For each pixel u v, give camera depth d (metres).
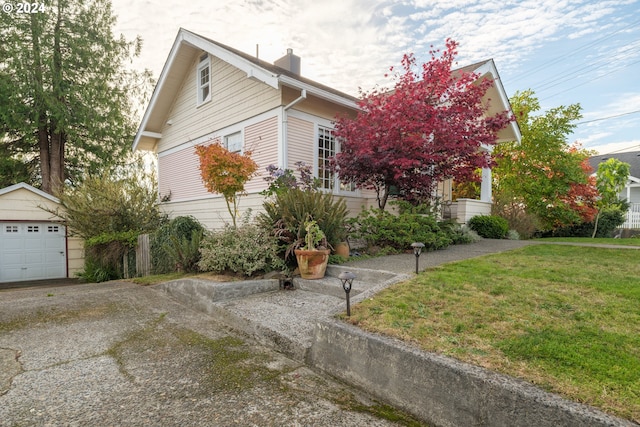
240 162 6.84
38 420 2.11
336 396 2.40
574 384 1.79
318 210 5.76
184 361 3.00
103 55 13.71
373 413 2.19
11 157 13.94
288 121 7.91
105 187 9.78
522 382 1.84
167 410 2.22
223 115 9.43
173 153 11.54
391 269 4.84
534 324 2.60
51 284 10.36
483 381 1.87
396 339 2.43
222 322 4.12
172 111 11.59
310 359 2.91
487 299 3.20
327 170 8.63
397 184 7.47
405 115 6.89
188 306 4.94
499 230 9.95
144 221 10.08
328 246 5.75
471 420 1.90
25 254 11.07
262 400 2.35
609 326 2.50
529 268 4.50
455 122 7.03
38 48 12.34
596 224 13.34
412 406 2.17
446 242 6.99
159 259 8.36
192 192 10.58
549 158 13.14
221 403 2.31
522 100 13.81
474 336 2.45
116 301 5.25
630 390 1.72
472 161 7.34
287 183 6.89
